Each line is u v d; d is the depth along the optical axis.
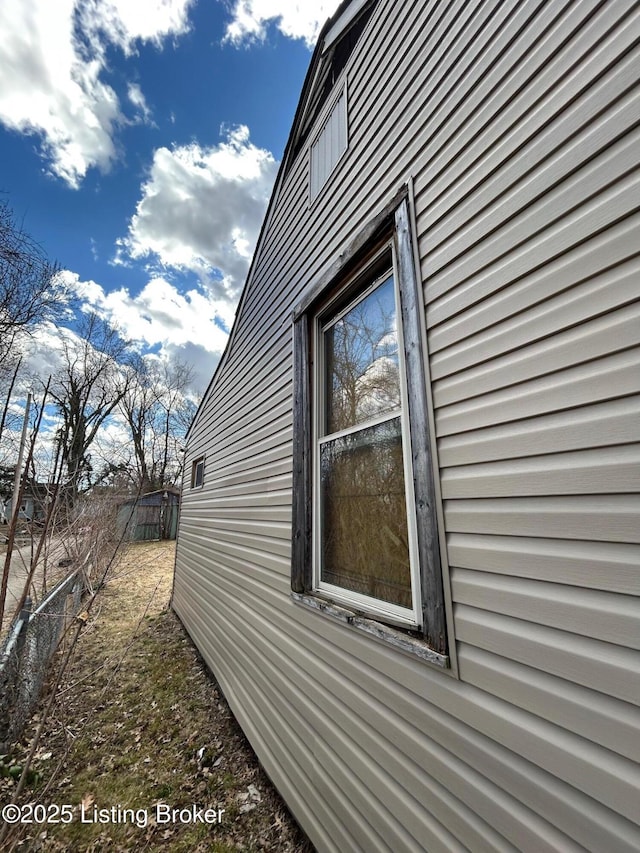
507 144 1.19
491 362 1.16
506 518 1.06
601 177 0.94
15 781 2.37
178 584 6.21
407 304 1.53
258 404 3.36
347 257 2.03
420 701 1.28
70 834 2.02
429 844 1.18
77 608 4.81
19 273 8.01
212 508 4.65
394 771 1.36
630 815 0.75
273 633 2.52
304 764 1.95
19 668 2.80
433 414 1.35
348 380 2.11
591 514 0.88
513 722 0.98
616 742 0.79
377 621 1.55
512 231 1.14
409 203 1.59
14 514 1.86
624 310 0.87
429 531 1.30
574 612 0.89
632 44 0.91
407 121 1.68
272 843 1.92
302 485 2.30
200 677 3.87
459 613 1.17
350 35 2.43
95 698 3.41
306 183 2.71
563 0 1.07
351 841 1.54
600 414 0.89
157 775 2.46
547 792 0.89
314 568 2.15
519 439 1.06
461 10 1.43
